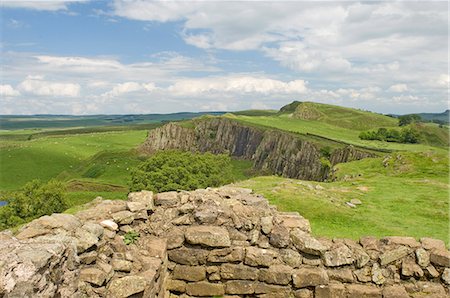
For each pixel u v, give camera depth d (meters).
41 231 7.70
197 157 80.88
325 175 101.25
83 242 7.76
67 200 57.25
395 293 9.72
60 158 155.50
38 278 5.79
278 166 134.00
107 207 10.15
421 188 31.03
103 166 137.12
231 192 13.01
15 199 54.25
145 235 10.12
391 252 10.22
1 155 149.00
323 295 9.75
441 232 18.70
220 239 10.01
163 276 9.66
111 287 7.93
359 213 22.38
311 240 10.14
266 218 10.59
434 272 9.93
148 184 68.88
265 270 9.94
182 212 10.66
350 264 10.16
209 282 10.09
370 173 43.12
